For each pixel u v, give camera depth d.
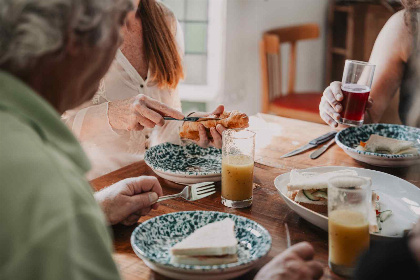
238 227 1.05
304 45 4.08
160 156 1.56
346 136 1.74
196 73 3.54
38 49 0.62
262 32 3.73
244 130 1.31
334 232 0.94
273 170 1.52
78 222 0.59
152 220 1.04
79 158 0.67
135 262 1.00
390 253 0.66
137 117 1.49
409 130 1.75
